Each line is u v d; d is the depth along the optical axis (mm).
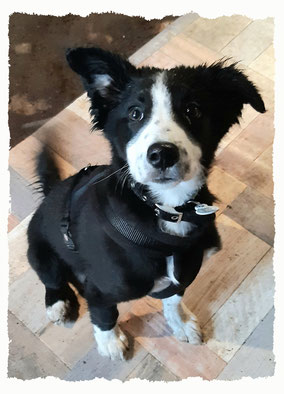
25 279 600
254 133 695
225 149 684
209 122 392
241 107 415
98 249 418
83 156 688
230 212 637
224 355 546
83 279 521
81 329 568
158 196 387
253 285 587
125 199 392
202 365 541
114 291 438
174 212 393
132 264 408
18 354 554
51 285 551
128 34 805
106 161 680
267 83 734
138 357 546
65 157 688
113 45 799
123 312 574
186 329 550
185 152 354
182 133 361
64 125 715
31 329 570
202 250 435
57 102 757
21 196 660
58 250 506
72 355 552
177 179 357
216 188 654
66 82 774
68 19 826
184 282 434
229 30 785
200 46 773
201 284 589
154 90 373
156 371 538
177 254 407
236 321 566
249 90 390
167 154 341
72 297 583
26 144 704
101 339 536
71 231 454
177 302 529
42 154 562
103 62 387
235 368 538
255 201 644
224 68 402
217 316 569
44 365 547
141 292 435
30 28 829
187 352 549
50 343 561
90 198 432
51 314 567
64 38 814
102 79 397
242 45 772
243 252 608
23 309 582
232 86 400
